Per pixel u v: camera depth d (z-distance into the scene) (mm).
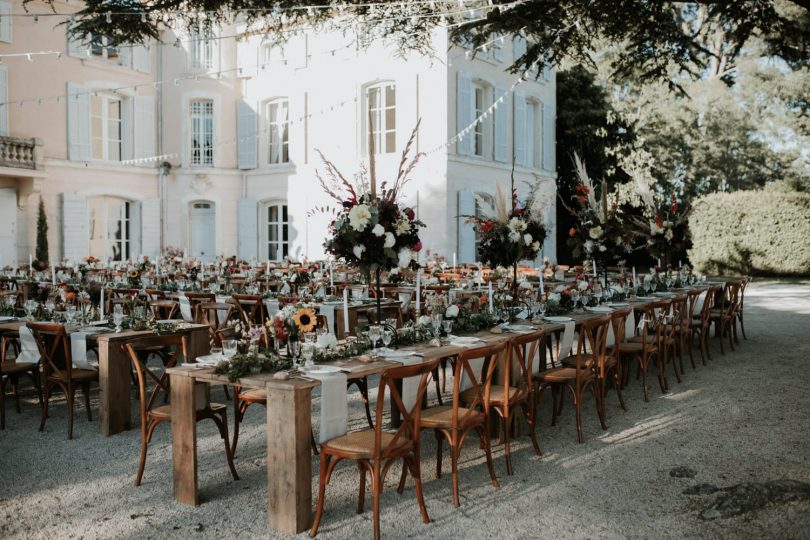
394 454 3840
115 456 5266
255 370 4160
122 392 5938
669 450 5191
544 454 5211
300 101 19344
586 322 5535
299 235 19531
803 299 16156
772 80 23672
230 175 20516
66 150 18234
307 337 4586
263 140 20312
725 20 8414
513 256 6855
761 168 26625
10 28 16984
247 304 9242
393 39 8961
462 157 17422
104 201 19328
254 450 5336
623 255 8922
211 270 14688
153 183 20188
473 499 4328
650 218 10750
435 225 17062
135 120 19688
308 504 3924
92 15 8664
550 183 21438
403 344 5297
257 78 20156
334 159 18703
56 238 18062
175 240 20344
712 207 22156
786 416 6055
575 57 9086
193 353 6445
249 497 4406
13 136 16906
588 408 6617
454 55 17062
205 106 20344
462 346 5238
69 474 4855
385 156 17859
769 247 21266
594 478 4648
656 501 4211
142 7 8391
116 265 16438
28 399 7160
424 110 17172
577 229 8859
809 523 3811
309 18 8828
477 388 4457
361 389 5855
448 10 8312
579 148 23781
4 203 17109
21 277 12930
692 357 8445
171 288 11016
